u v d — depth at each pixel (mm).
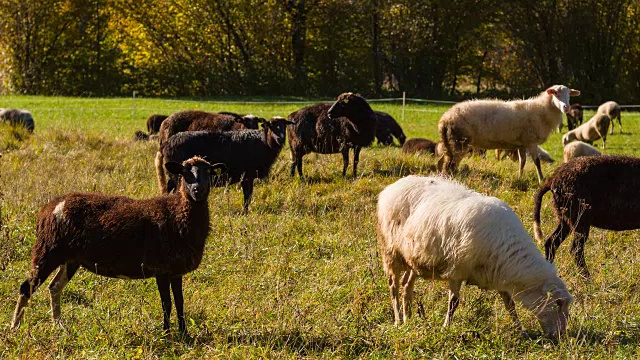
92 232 6848
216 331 6875
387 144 21031
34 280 6898
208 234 7016
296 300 7629
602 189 8586
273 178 13711
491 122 14039
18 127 17672
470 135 14141
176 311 7160
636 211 8516
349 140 14062
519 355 6352
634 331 6938
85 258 6945
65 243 6941
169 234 6777
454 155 14281
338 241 9828
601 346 6391
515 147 14320
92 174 13172
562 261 9047
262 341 6609
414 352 6273
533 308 6602
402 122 28906
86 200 7051
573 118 27641
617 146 23469
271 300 7500
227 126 14000
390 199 7137
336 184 13234
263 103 37656
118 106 34562
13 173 12906
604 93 42500
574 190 8656
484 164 15219
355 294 7730
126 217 6836
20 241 9172
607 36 42438
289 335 6707
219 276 8492
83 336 6664
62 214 6918
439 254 6668
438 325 6926
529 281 6543
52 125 24516
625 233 10375
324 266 8852
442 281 7508
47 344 6422
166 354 6449
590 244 9977
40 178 12312
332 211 11414
